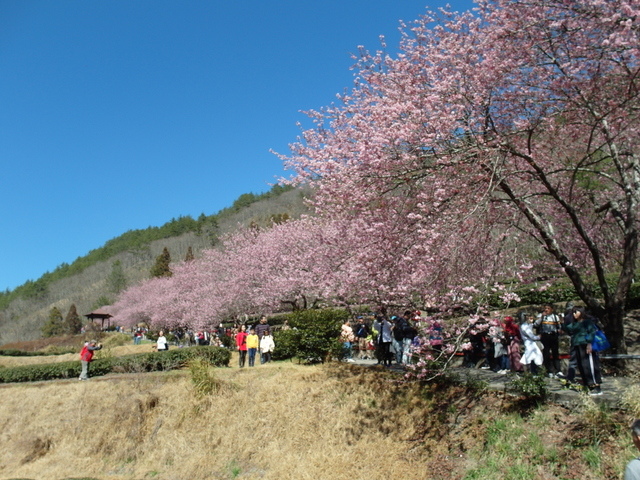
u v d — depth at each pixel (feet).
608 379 31.37
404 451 31.76
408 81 33.60
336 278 43.45
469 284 34.12
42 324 318.86
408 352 37.32
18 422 50.57
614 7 25.16
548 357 33.22
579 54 28.63
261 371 48.62
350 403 38.52
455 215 31.12
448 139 30.71
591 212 43.21
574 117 34.17
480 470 26.86
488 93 30.89
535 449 26.07
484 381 34.04
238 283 90.27
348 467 32.24
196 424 43.39
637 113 30.09
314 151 36.76
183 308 131.23
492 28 30.60
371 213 33.68
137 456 42.73
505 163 33.68
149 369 57.26
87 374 56.34
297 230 80.59
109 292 328.29
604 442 24.27
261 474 35.65
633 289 46.68
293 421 39.34
